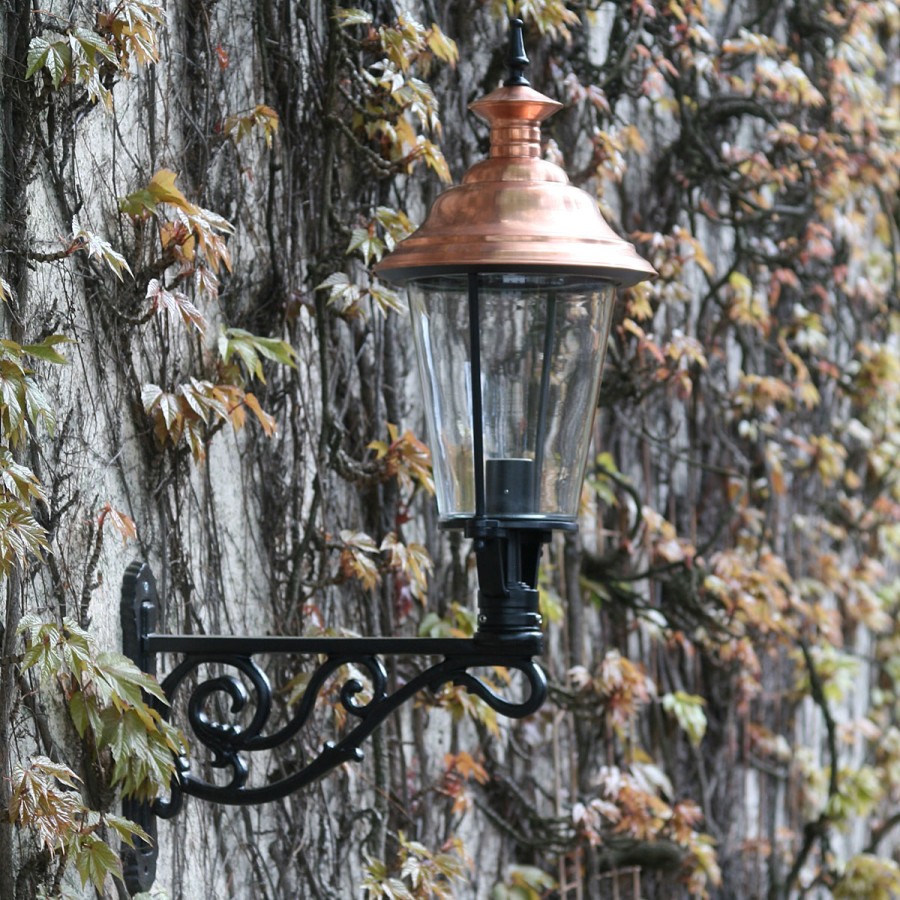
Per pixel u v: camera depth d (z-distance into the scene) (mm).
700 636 8383
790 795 9398
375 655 4445
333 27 5703
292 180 5695
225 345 5172
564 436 4027
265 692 4555
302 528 5754
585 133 7418
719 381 8836
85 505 4531
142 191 4668
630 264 3896
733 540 8844
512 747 7113
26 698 4234
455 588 6688
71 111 4453
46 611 4332
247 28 5516
